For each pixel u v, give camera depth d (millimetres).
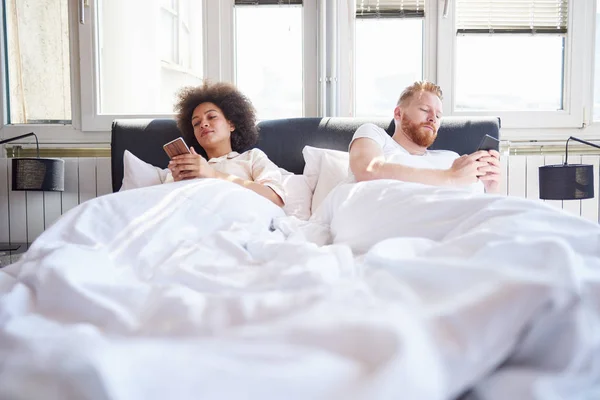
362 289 819
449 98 3082
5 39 3105
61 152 3092
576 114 3082
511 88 3139
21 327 767
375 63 3139
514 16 3059
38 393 520
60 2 3078
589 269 875
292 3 3061
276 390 533
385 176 1968
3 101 3092
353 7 3039
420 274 836
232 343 622
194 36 3117
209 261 1177
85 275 990
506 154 2947
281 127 2605
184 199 1486
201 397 528
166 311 799
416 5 3062
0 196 2996
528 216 1115
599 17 3078
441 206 1326
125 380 521
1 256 2652
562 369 669
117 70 3133
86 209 1395
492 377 683
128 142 2545
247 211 1589
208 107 2445
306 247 1115
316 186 2320
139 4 3141
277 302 778
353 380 551
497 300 677
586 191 2508
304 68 3107
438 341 640
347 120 2594
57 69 3115
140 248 1262
